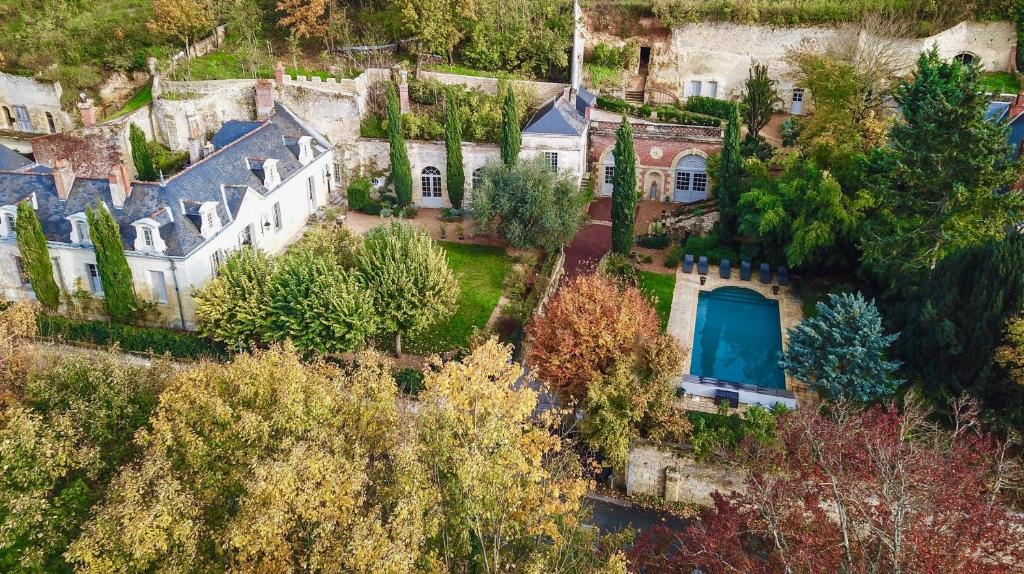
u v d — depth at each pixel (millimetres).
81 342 43875
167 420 26422
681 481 35312
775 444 32906
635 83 70812
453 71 65125
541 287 49531
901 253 43500
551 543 27812
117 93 67938
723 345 46031
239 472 23578
